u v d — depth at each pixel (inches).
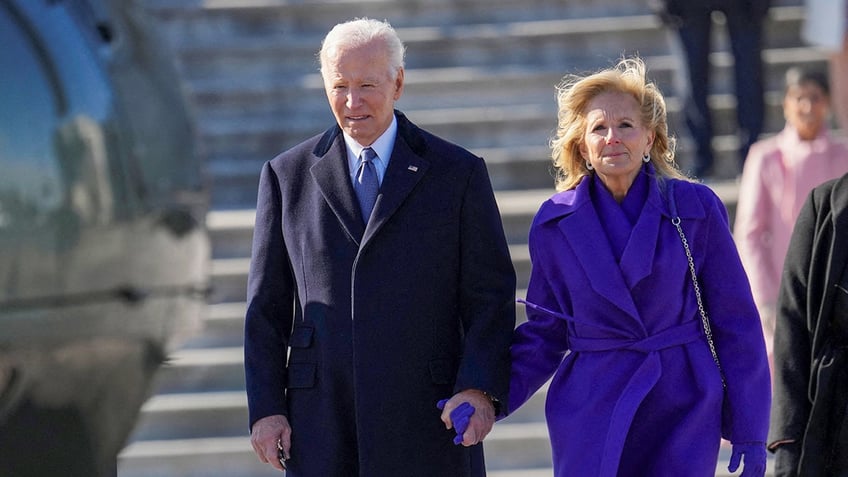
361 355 513.3
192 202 393.1
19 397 346.3
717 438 523.8
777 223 888.3
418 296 518.6
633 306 519.5
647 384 516.7
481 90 1289.4
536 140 1237.1
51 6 349.1
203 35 1380.4
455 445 528.4
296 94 1293.1
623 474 526.3
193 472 919.7
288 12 1389.0
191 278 397.1
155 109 377.7
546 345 543.5
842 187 527.8
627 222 531.5
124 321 364.5
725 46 1325.0
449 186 524.7
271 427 519.5
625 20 1365.7
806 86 882.8
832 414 525.3
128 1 385.1
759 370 525.3
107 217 351.9
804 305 536.4
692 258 527.2
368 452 513.7
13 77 335.0
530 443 919.7
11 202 331.3
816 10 1054.4
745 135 1137.4
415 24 1393.9
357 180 528.4
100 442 374.6
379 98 511.8
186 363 977.5
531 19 1398.9
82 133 346.3
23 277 334.6
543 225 538.9
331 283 518.9
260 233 538.3
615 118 523.8
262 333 527.8
